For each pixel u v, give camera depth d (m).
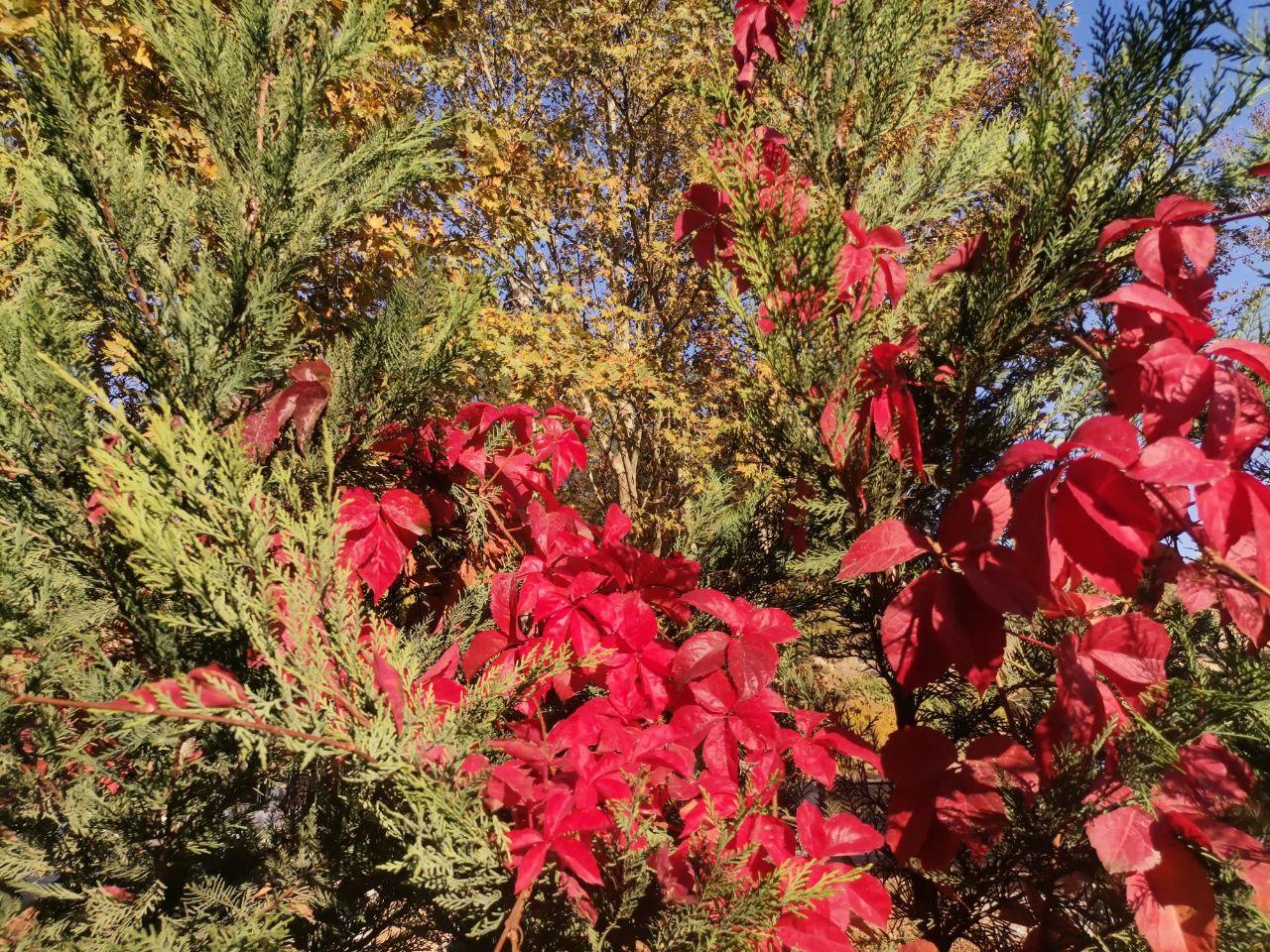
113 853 0.59
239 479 0.47
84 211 0.59
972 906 0.58
